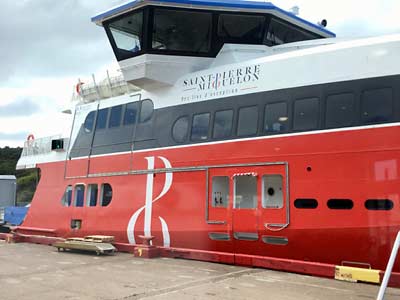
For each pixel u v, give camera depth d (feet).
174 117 37.78
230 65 34.99
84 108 47.55
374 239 26.45
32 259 36.55
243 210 32.01
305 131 29.71
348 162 27.73
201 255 34.24
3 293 24.20
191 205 35.19
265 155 31.27
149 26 37.68
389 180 26.23
